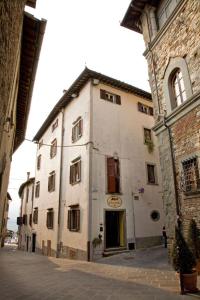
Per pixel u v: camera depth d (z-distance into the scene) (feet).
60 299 17.01
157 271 26.94
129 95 57.31
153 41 36.60
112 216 48.11
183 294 17.67
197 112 27.02
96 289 19.81
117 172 48.78
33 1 22.76
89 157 45.34
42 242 65.67
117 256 40.75
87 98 50.29
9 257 50.42
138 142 54.70
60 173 57.62
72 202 49.62
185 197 27.40
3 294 18.37
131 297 17.28
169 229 29.71
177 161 29.63
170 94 32.53
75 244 45.37
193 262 18.58
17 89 31.30
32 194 88.02
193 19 28.99
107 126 50.11
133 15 41.52
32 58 27.04
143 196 50.88
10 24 12.52
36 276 25.90
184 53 30.04
